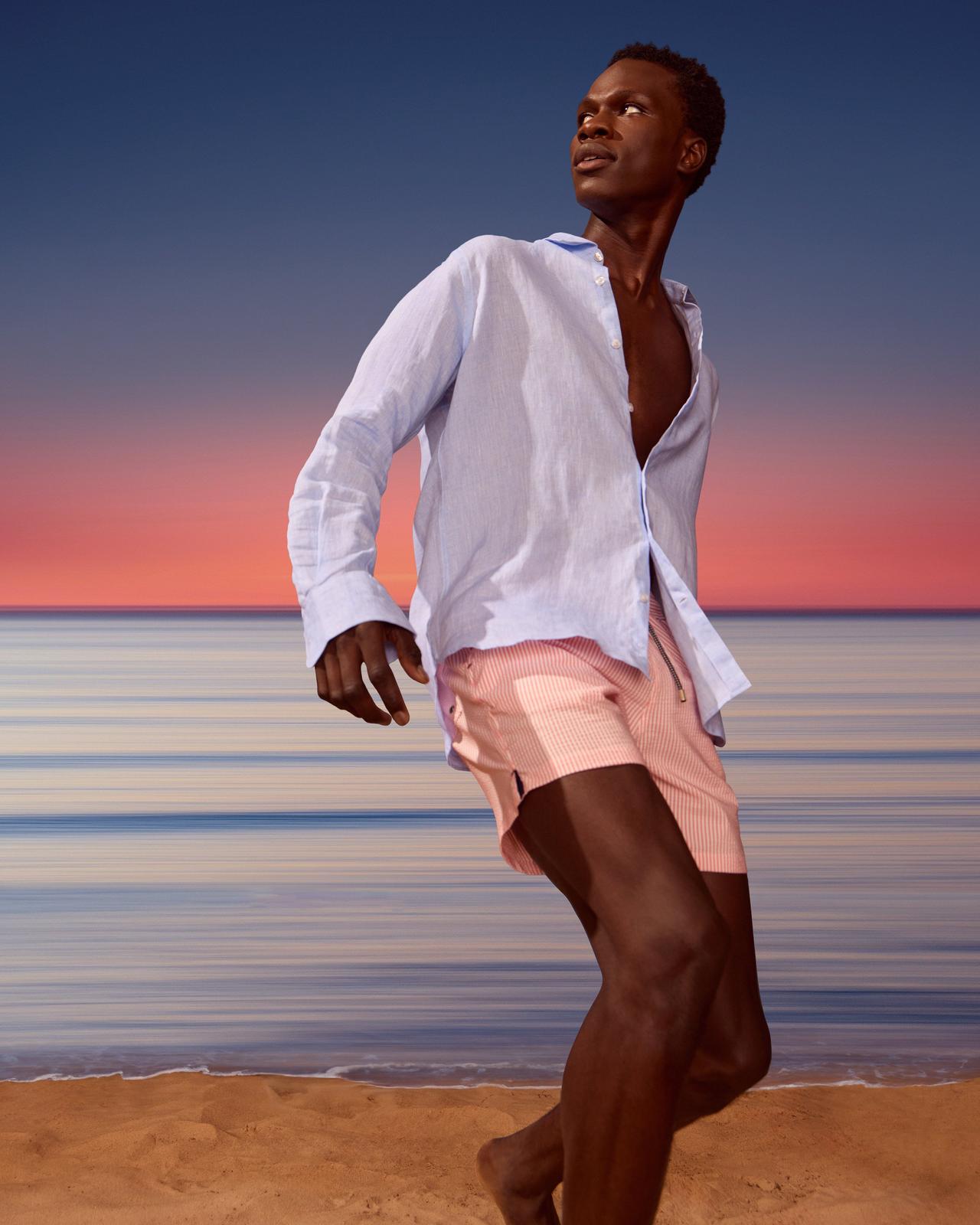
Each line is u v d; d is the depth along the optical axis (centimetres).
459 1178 243
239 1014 404
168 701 2153
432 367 155
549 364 159
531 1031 384
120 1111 290
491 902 586
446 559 155
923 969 464
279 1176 241
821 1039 376
